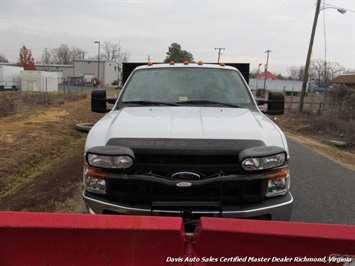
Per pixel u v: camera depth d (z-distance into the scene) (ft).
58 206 16.20
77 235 6.45
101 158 8.91
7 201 17.81
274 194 9.27
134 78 14.33
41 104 89.92
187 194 9.00
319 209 17.13
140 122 10.33
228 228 6.38
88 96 124.06
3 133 36.40
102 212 9.23
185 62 15.40
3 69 179.83
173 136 9.30
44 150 31.12
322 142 46.03
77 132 43.52
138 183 8.92
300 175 24.04
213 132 9.51
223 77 14.29
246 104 13.17
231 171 9.02
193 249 6.65
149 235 6.44
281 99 14.56
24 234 6.44
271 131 10.00
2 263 6.63
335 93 72.02
